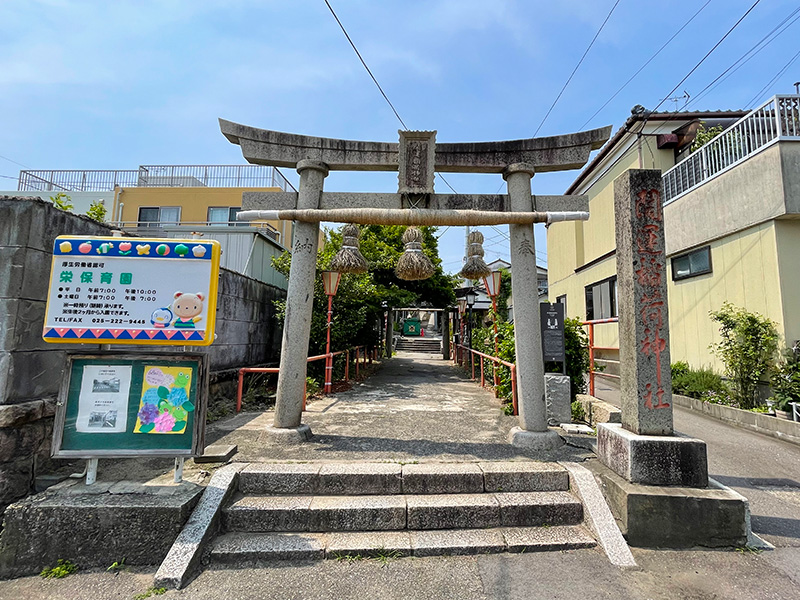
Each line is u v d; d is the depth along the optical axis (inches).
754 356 255.4
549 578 106.9
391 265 430.3
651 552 118.9
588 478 139.2
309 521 125.0
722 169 294.8
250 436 180.4
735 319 267.9
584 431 192.2
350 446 167.3
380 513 126.3
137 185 604.7
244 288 291.4
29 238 134.2
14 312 129.6
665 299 143.5
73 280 127.1
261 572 109.2
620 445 137.6
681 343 346.0
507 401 249.4
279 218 175.6
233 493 133.0
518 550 118.6
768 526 133.8
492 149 185.2
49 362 143.2
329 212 173.5
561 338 220.8
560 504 131.4
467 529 127.5
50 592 102.4
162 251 130.0
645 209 147.3
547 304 223.8
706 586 103.8
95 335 125.6
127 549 112.7
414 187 177.0
